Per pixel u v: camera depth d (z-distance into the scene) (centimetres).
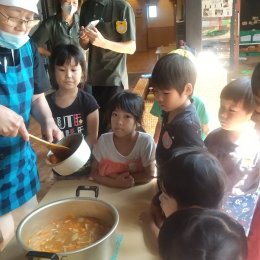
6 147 120
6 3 103
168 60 111
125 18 208
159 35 1177
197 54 222
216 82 190
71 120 173
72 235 91
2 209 125
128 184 122
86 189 109
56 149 110
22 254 89
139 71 717
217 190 74
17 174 128
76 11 268
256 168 123
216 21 217
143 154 134
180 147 98
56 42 264
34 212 93
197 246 63
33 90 132
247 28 287
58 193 121
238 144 124
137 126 140
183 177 73
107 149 136
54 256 72
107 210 94
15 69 118
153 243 92
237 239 65
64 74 166
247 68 244
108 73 218
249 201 120
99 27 213
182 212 68
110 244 81
